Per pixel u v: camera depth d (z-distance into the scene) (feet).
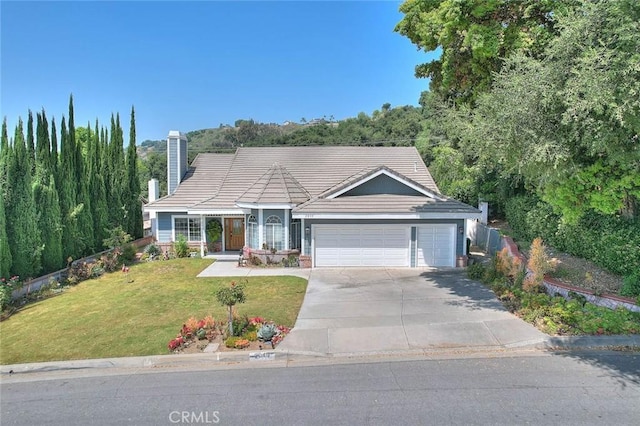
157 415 23.11
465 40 47.57
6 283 48.55
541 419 21.39
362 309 41.24
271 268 63.31
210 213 72.95
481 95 41.19
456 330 34.42
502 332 33.50
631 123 27.76
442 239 62.69
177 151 81.92
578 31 29.89
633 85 26.78
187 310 42.86
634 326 31.81
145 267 65.87
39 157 60.44
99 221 74.08
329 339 33.55
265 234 66.08
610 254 40.22
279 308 42.19
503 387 24.97
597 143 28.66
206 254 75.92
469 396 23.98
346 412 22.63
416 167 79.46
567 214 37.09
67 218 63.72
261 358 30.78
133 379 28.09
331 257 63.46
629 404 22.71
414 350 31.22
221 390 25.85
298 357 30.89
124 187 86.17
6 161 51.96
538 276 41.29
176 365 30.30
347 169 79.10
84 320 40.96
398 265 63.05
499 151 34.81
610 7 28.30
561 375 26.37
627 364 27.73
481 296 44.47
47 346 34.37
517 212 69.77
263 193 66.95
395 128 188.75
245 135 287.48
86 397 25.68
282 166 79.77
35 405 24.95
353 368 28.53
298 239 67.82
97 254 71.20
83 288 54.80
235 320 35.50
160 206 76.23
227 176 79.46
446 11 47.29
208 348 32.04
